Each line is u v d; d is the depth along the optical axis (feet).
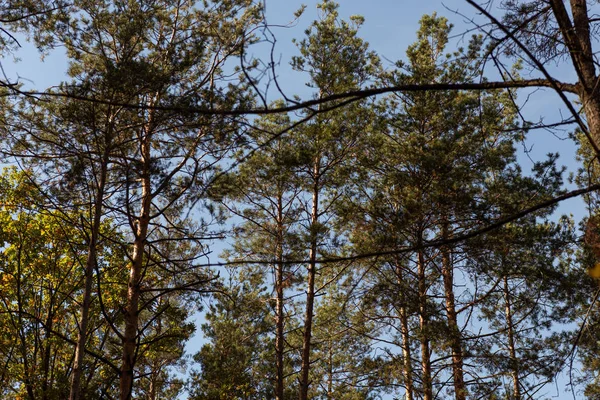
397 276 53.52
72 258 55.52
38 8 30.37
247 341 66.54
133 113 34.78
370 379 52.49
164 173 33.63
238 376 62.75
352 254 50.67
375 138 52.70
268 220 60.80
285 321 65.82
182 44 38.37
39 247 55.52
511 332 52.37
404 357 51.26
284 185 57.52
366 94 9.61
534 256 47.57
